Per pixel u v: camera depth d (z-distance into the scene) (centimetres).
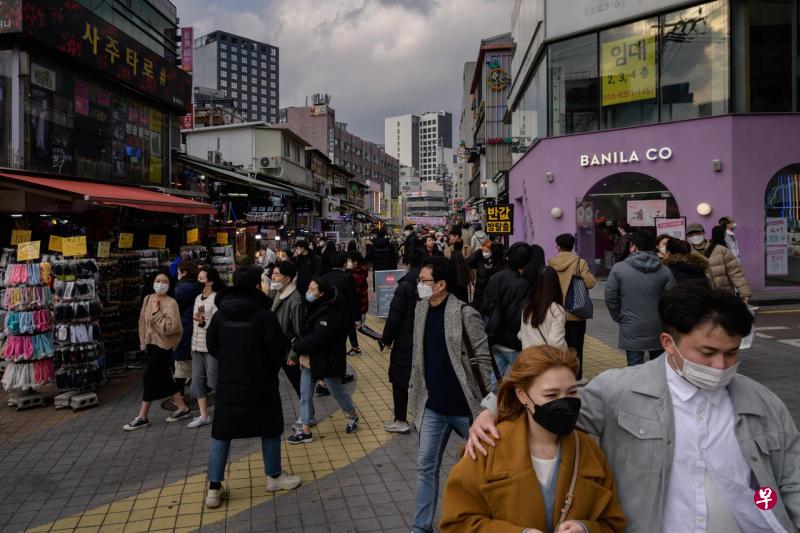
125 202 901
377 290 1284
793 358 835
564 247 673
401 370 560
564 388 183
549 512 185
